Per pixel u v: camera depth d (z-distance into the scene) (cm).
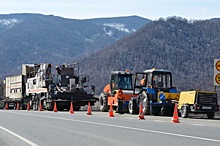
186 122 2836
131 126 2522
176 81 10500
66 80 5241
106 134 2103
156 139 1877
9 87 6562
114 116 3581
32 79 5778
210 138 1884
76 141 1852
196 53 14925
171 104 3622
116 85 4334
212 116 3384
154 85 3741
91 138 1950
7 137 2033
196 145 1670
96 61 17000
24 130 2352
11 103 6625
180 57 14762
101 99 4581
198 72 12988
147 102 3684
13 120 3120
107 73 14262
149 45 15962
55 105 4750
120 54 16400
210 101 3347
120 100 3978
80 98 5103
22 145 1755
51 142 1830
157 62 14938
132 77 4391
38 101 5491
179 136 1969
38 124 2742
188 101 3381
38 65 5797
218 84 3294
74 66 5338
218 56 14150
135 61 15562
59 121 2991
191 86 9631
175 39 15950
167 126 2498
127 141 1825
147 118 3272
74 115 3781
